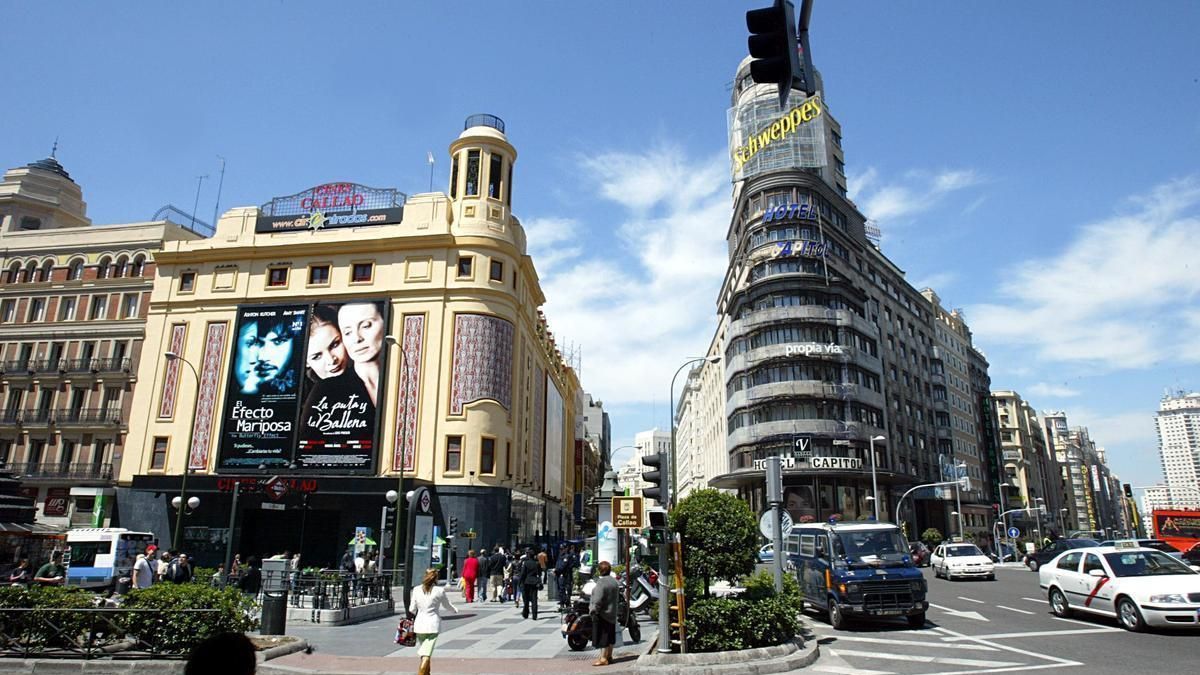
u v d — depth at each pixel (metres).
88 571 26.06
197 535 36.16
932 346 77.19
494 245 39.03
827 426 51.22
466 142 41.25
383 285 38.69
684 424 122.69
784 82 5.92
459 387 36.56
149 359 39.81
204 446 37.72
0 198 49.84
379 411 36.44
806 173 58.75
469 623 17.47
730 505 12.95
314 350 37.91
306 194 41.25
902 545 16.59
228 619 11.88
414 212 39.81
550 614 19.31
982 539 78.12
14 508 29.86
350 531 35.03
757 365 54.03
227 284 40.19
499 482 36.31
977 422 87.81
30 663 11.02
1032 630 14.41
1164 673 9.98
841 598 15.34
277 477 33.47
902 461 61.53
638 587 16.98
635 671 10.77
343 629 16.19
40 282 44.53
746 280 58.75
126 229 44.59
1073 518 129.75
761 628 11.52
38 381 42.47
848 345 55.00
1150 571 14.62
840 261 59.28
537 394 48.69
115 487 38.22
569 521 72.31
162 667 10.94
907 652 12.32
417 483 35.00
